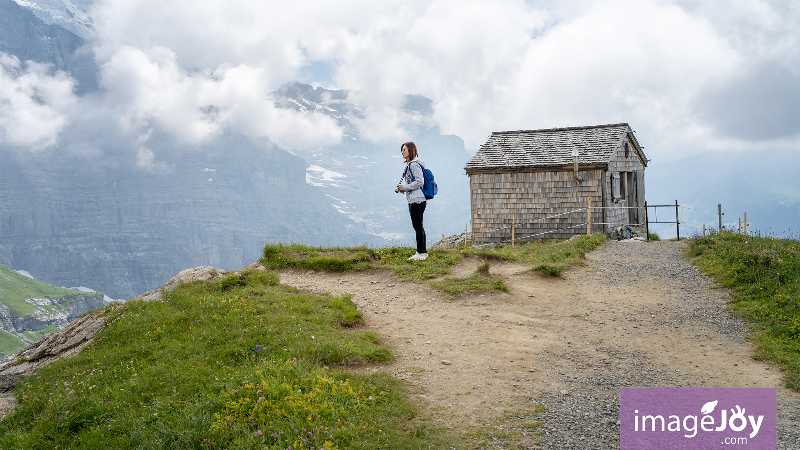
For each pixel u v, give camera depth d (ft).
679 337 23.65
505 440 13.83
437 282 32.14
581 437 13.98
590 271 39.22
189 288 28.66
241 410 14.80
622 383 18.24
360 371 18.78
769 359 20.20
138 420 15.14
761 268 32.09
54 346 24.91
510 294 30.81
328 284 33.42
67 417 16.05
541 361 20.53
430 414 15.56
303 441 13.10
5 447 15.23
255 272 31.68
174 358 19.54
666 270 38.93
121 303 27.96
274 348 19.71
